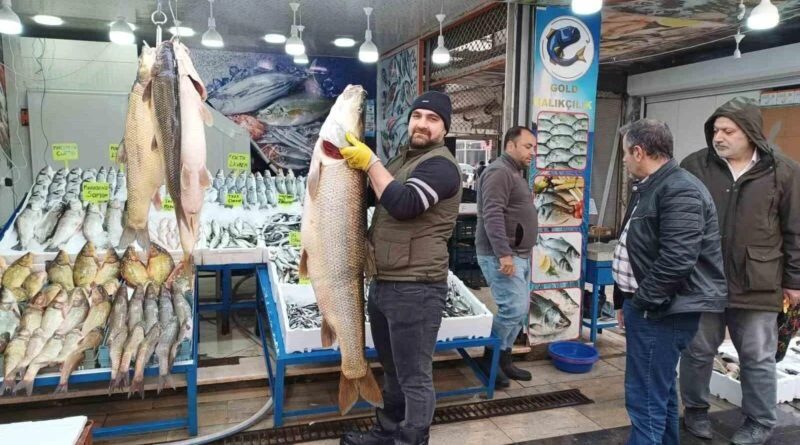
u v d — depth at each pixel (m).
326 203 2.00
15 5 4.40
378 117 7.11
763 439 2.73
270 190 4.34
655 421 2.28
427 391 2.26
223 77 6.64
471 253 5.77
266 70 6.78
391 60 6.46
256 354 3.64
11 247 3.24
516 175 3.26
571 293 3.96
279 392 2.88
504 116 3.68
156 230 3.53
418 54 5.56
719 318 2.76
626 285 2.43
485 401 3.29
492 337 3.23
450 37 4.95
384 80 6.77
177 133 1.68
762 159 2.60
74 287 3.02
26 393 2.57
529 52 3.65
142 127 1.73
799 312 2.80
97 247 3.31
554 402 3.30
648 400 2.29
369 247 2.13
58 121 5.00
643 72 7.17
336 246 2.02
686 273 2.13
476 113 5.53
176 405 3.13
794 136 5.55
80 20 4.94
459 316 3.18
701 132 6.61
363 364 2.18
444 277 2.25
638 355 2.31
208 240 3.60
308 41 5.89
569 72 3.75
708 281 2.27
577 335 4.04
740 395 3.22
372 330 2.52
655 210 2.25
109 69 5.08
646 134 2.26
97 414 3.01
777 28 5.23
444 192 2.09
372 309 2.46
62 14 4.70
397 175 2.21
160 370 2.64
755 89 5.90
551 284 3.89
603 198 7.66
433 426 2.99
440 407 3.20
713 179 2.72
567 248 3.90
